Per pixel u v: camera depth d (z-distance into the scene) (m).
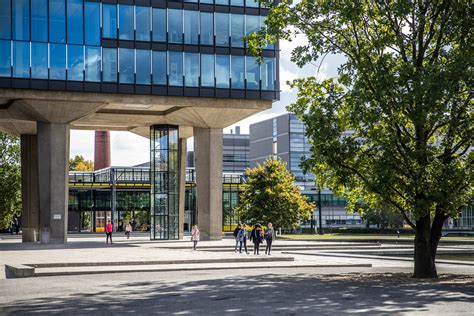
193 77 54.19
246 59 55.56
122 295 18.92
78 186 92.00
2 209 69.69
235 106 55.62
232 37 55.31
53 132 53.62
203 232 61.06
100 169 100.00
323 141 24.89
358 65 24.12
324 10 24.70
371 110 23.39
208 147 60.88
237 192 100.19
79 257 34.44
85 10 51.34
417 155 23.77
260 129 168.12
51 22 50.44
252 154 172.62
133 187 95.25
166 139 61.69
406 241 59.34
